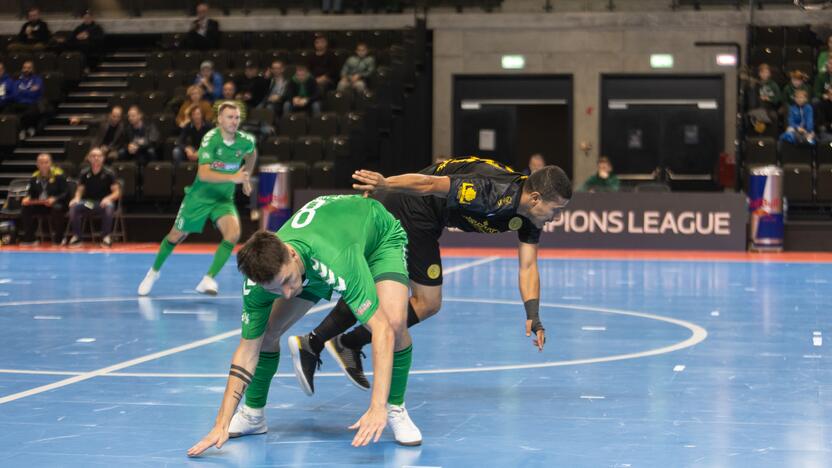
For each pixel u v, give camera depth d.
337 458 5.42
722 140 24.45
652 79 24.67
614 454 5.45
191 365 8.12
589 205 20.11
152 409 6.54
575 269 16.38
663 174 24.69
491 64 25.09
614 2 24.64
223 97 22.77
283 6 26.03
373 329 5.19
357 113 21.97
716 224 19.78
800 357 8.47
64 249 20.19
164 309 11.62
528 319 6.50
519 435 5.89
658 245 19.95
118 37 27.66
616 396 6.96
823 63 21.86
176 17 26.92
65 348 8.96
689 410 6.52
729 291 13.36
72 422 6.18
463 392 7.11
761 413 6.42
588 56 24.72
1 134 23.98
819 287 13.84
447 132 25.30
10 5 27.75
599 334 9.75
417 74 24.42
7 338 9.52
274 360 5.89
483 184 6.10
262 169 20.31
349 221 5.46
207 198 12.45
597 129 24.75
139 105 24.02
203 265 17.09
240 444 5.72
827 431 5.95
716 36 24.22
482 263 17.59
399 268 5.68
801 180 20.44
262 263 4.88
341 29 25.64
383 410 5.05
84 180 20.58
